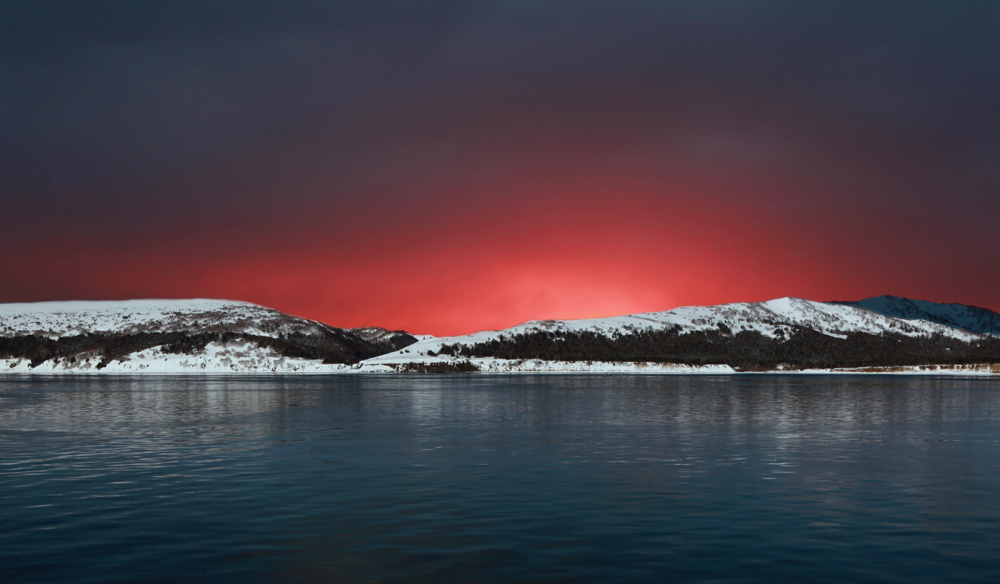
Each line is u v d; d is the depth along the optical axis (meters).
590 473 27.30
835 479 25.92
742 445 35.97
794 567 15.23
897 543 17.09
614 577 14.55
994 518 19.70
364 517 19.91
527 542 17.25
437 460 30.84
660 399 73.69
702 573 14.82
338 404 66.81
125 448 35.28
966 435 40.38
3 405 66.00
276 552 16.41
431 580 14.37
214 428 44.97
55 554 16.30
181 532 18.28
